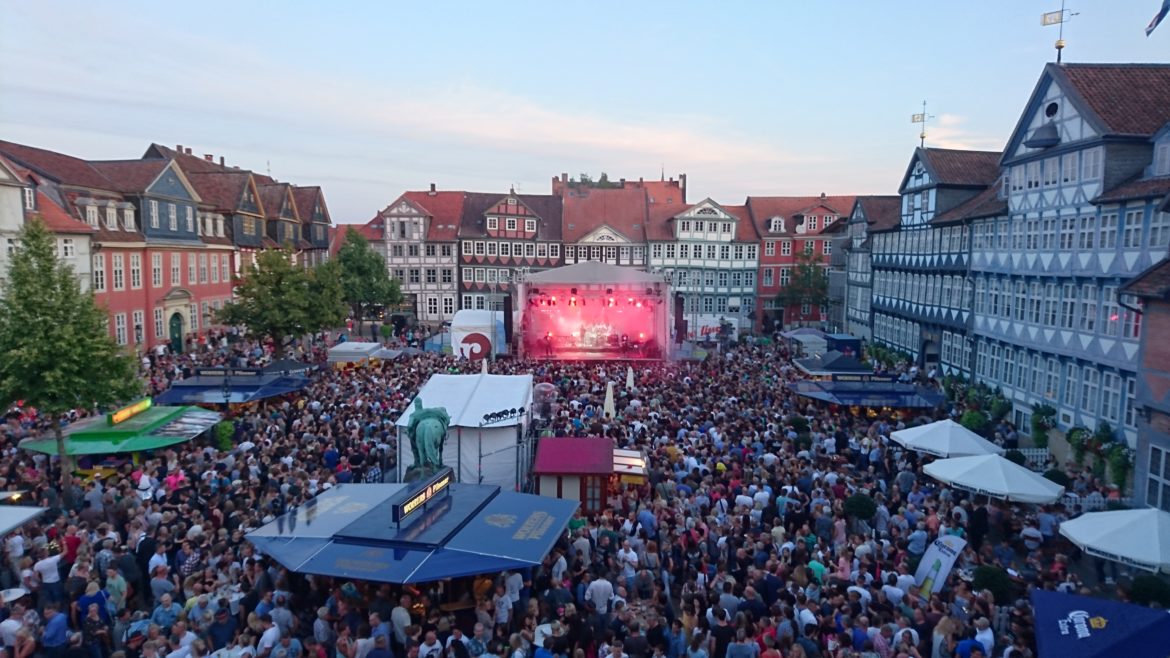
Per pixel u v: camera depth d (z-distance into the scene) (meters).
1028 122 31.80
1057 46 29.91
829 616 11.22
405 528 13.14
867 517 16.39
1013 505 18.89
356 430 22.38
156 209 46.31
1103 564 16.17
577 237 77.06
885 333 51.16
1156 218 23.33
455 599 12.85
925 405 27.77
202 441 23.64
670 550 14.31
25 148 39.81
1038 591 10.12
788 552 13.67
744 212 78.94
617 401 28.14
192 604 11.70
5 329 19.75
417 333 63.09
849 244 61.31
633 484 18.69
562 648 10.99
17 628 11.25
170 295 47.09
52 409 19.53
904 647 10.34
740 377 34.53
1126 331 24.61
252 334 42.56
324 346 48.69
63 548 14.20
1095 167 26.72
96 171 44.31
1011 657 9.92
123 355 22.34
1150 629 9.07
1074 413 27.70
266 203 66.00
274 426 22.70
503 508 14.62
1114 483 23.34
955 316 39.03
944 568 12.96
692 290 75.88
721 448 20.94
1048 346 29.56
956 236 38.97
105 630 11.62
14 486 18.36
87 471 20.69
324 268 47.69
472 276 75.00
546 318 49.28
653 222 77.06
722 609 11.15
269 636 10.66
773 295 76.25
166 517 14.77
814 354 45.22
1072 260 28.05
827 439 22.61
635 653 10.69
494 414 20.27
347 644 10.51
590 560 14.38
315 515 14.00
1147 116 26.70
